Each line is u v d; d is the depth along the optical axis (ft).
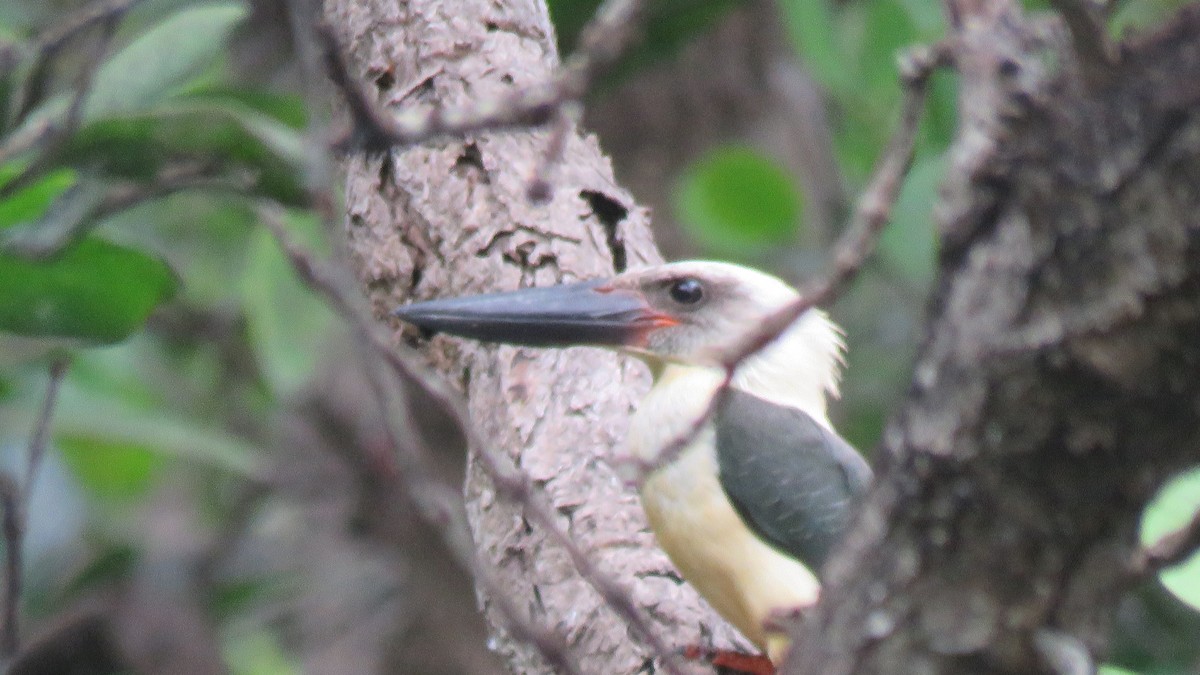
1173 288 13.88
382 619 51.55
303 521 52.29
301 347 41.86
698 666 25.32
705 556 26.09
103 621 47.50
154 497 53.01
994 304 14.70
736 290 27.86
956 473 15.05
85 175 24.12
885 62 44.39
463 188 28.48
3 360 27.78
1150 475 14.71
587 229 28.94
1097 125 14.03
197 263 52.54
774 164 43.57
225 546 51.34
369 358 17.67
